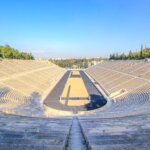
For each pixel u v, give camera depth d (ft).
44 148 63.41
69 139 73.67
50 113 153.38
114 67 471.62
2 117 116.57
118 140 72.84
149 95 176.45
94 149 62.34
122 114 128.67
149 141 71.97
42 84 291.99
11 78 259.80
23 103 175.32
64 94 242.37
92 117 127.85
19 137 76.69
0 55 470.39
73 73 555.28
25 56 625.82
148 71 295.89
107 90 254.27
